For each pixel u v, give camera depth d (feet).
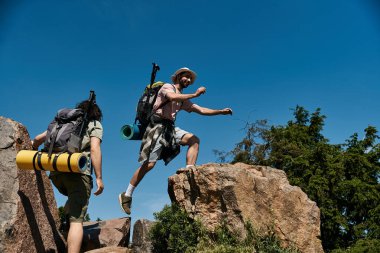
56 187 17.04
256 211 19.30
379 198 70.18
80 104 17.25
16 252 15.35
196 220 19.27
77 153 15.70
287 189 20.35
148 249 21.56
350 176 75.20
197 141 21.13
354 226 67.72
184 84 21.22
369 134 82.69
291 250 18.86
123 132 20.18
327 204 67.67
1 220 15.34
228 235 18.67
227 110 21.31
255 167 21.56
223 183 19.27
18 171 16.75
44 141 18.19
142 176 19.66
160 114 20.01
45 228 18.02
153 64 20.20
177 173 21.24
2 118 17.66
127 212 19.48
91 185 16.71
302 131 88.99
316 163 73.15
